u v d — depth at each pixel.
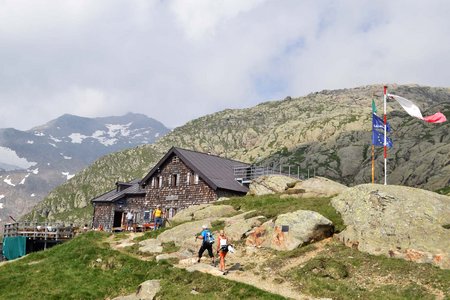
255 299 20.62
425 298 19.42
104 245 35.19
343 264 24.08
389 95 35.53
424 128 182.88
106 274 28.28
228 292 22.03
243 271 25.48
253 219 32.69
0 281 27.50
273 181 50.44
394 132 192.25
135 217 66.88
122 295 25.16
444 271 21.80
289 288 22.11
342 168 179.38
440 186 129.38
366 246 25.50
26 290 26.06
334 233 28.91
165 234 35.22
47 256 33.41
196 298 21.39
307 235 28.03
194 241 32.12
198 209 45.16
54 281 27.34
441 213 25.80
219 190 54.88
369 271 23.11
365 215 27.58
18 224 58.88
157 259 29.59
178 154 59.47
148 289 23.91
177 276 25.20
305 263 25.00
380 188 28.73
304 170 184.88
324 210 31.56
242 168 60.50
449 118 180.75
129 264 29.44
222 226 34.50
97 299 25.08
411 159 158.25
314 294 20.92
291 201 39.22
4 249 56.91
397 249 24.48
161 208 60.47
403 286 20.97
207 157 62.81
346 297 20.11
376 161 170.62
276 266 25.41
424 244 24.05
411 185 143.25
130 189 70.94
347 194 31.27
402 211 26.38
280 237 28.48
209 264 27.17
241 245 30.23
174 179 60.31
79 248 33.19
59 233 56.88
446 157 144.88
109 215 70.31
